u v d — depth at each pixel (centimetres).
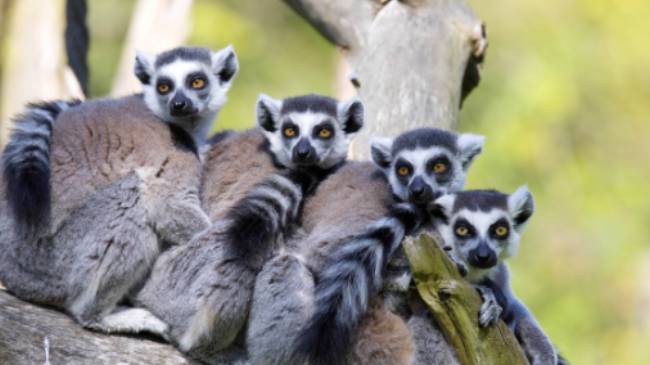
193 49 1360
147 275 1165
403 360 1103
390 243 1092
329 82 2742
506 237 1165
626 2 2712
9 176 1137
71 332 1108
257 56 2716
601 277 2403
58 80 1606
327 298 1070
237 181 1227
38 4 1617
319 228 1148
